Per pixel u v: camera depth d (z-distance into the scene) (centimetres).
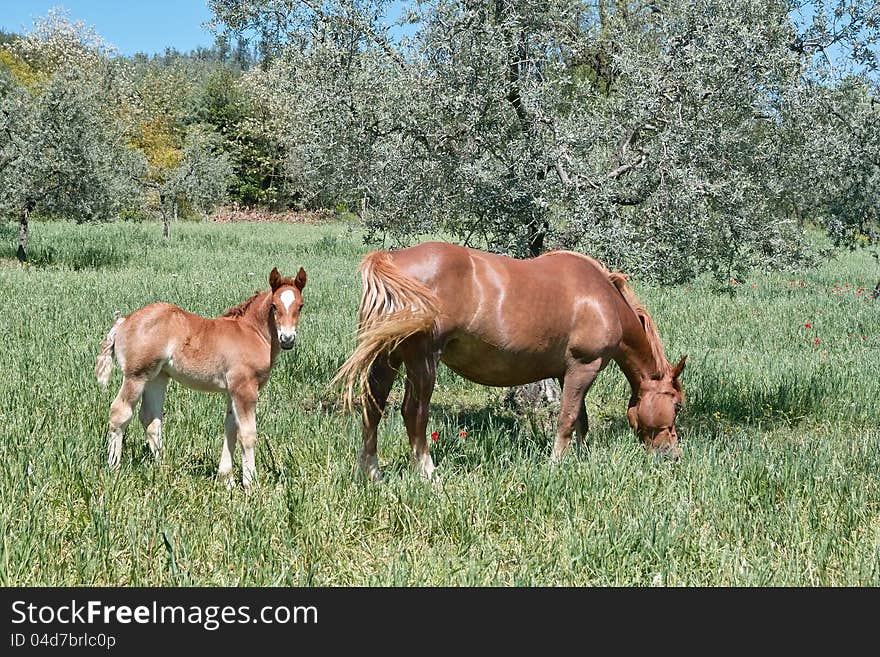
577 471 572
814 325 1391
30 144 1991
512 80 748
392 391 903
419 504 512
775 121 751
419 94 709
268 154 5578
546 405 872
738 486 571
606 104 733
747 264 753
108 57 5628
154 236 3127
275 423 693
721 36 677
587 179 718
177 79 5669
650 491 547
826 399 900
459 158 748
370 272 558
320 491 526
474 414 832
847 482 591
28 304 1277
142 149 3419
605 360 637
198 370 569
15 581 394
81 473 507
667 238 697
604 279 647
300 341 1034
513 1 720
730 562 450
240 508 484
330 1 728
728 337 1288
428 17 707
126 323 564
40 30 5475
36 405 702
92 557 416
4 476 502
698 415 877
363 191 773
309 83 737
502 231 783
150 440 587
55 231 3066
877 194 990
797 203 910
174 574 403
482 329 587
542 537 486
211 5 757
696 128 688
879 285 1770
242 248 2839
